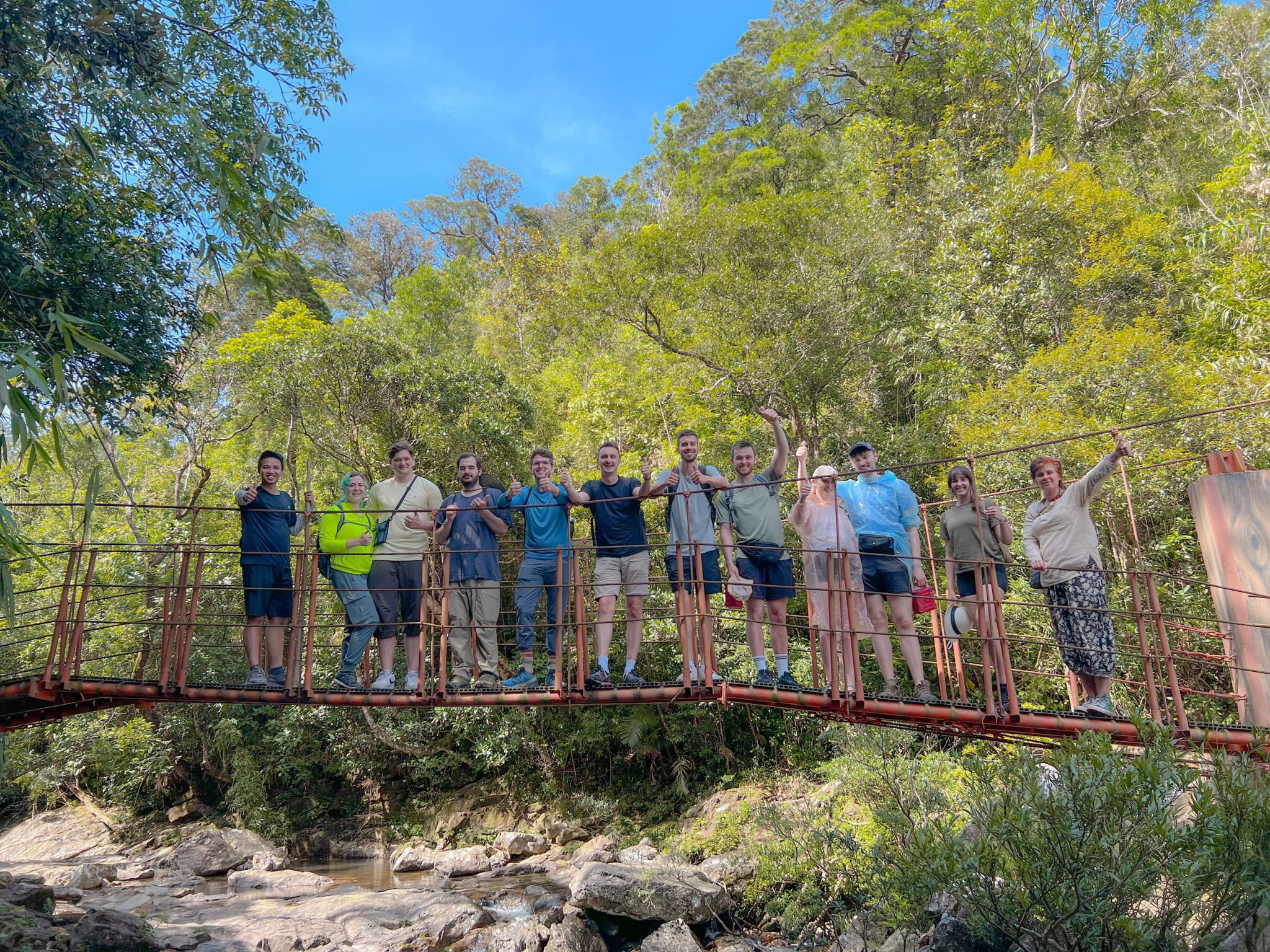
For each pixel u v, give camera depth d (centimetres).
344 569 616
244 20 764
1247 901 448
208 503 1684
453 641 621
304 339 1413
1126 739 545
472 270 3062
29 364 449
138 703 646
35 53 629
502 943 799
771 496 594
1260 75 1877
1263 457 922
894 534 595
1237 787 455
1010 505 998
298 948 793
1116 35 1780
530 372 2064
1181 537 916
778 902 798
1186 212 1633
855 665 533
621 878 870
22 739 1388
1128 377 1003
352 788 1459
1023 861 470
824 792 1001
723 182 2264
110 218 708
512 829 1264
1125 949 455
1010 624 985
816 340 1391
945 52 2047
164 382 797
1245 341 1111
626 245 1538
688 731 1245
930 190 1627
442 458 1430
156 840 1353
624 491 594
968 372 1294
